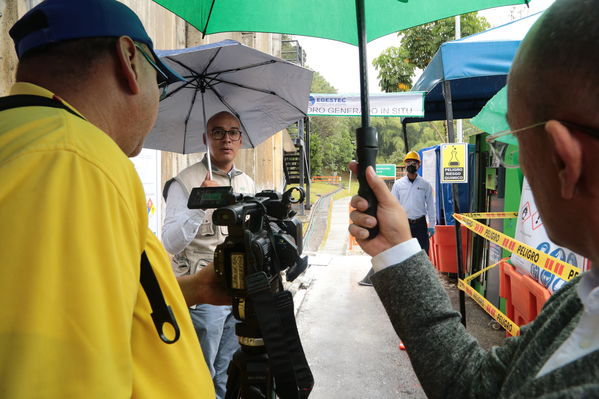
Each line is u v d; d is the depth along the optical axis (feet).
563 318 2.14
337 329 16.60
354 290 21.95
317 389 12.09
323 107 24.52
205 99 9.93
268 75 9.63
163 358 3.10
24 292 2.01
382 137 200.95
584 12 1.74
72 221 2.21
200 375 3.41
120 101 3.19
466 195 21.91
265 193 6.18
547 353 2.01
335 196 112.47
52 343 2.02
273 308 4.57
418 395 11.78
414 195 21.57
